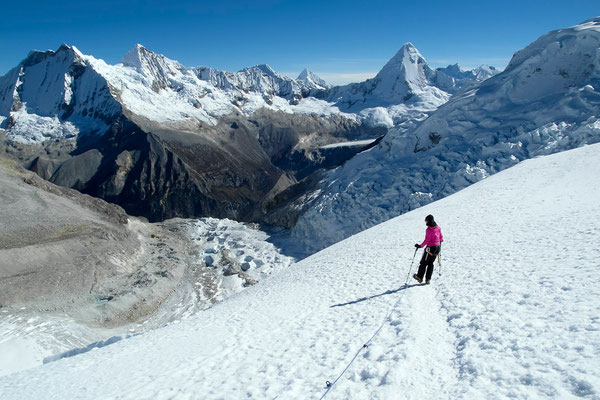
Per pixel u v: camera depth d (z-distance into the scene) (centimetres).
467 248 1457
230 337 1068
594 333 573
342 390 635
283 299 1474
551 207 1752
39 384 958
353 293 1276
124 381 861
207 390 740
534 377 517
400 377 622
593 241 1075
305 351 846
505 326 711
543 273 937
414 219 2588
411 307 975
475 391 534
